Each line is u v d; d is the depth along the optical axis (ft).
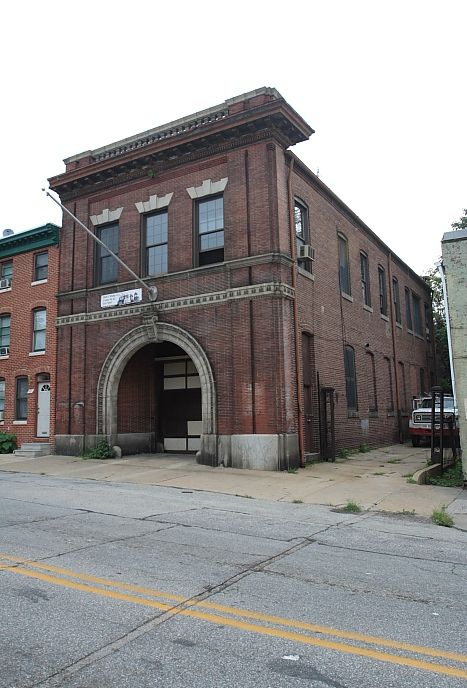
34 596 17.17
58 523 28.27
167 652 13.38
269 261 54.19
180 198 61.16
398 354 94.53
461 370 41.88
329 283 68.08
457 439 65.77
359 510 34.47
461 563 22.12
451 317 42.42
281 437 51.85
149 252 63.72
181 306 58.80
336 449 64.54
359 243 80.94
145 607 16.34
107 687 11.74
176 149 60.90
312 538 26.17
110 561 21.09
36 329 74.84
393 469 53.01
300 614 15.97
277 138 56.95
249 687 11.78
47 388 72.23
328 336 66.03
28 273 76.13
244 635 14.43
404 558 22.72
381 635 14.55
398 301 99.66
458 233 42.73
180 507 34.17
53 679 12.05
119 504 34.81
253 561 21.58
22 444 72.02
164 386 69.46
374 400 81.15
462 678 12.26
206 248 59.26
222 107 59.11
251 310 54.54
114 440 63.46
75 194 69.82
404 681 12.10
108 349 64.08
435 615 16.06
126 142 65.62
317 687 11.79
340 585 18.78
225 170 58.59
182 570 20.11
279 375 52.47
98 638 14.15
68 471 53.88
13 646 13.66
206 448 55.16
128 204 65.31
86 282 67.31
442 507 34.01
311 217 64.90
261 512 33.17
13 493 39.32
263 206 55.52
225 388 55.06
